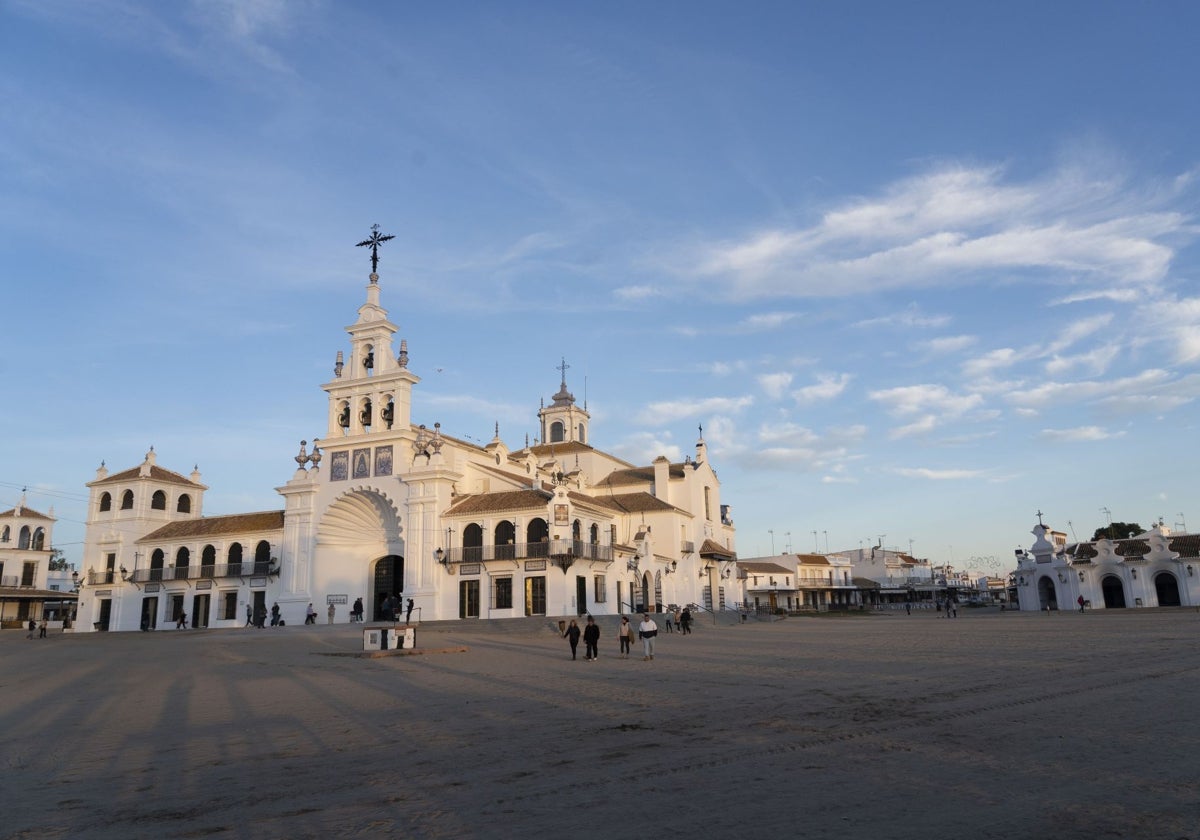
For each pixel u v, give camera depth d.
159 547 67.56
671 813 8.97
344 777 11.27
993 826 8.22
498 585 55.84
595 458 78.38
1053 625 45.38
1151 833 7.90
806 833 8.15
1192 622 43.09
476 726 15.23
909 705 16.34
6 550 83.12
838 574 128.38
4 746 14.55
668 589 69.00
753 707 16.62
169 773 11.90
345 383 63.56
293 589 61.44
